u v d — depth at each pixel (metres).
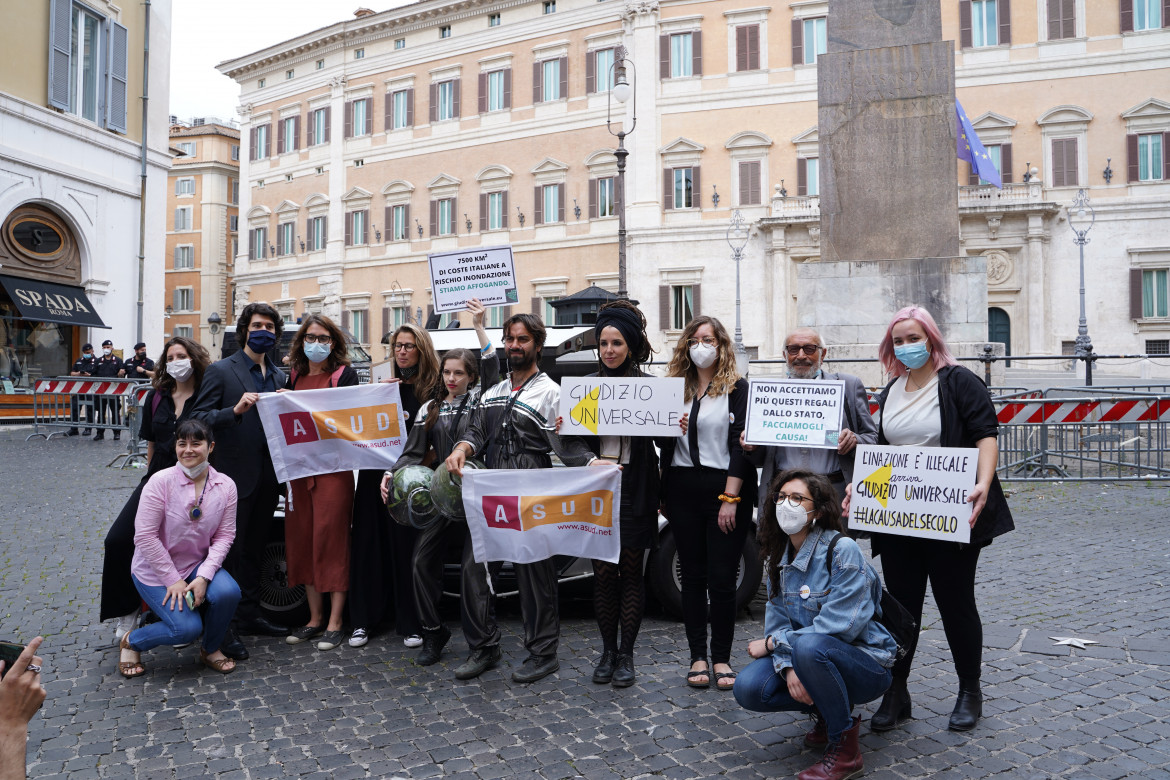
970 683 3.63
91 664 4.52
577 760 3.35
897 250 11.48
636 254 33.00
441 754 3.42
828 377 4.08
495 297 5.28
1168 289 28.36
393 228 38.50
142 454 12.62
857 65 11.58
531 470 4.17
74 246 21.31
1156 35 28.62
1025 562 6.48
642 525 4.20
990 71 30.09
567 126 34.66
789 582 3.38
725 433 4.09
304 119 41.19
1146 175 28.78
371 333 38.88
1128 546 6.94
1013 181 29.84
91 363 18.19
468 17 36.75
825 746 3.44
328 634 4.84
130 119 22.83
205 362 4.84
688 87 32.56
